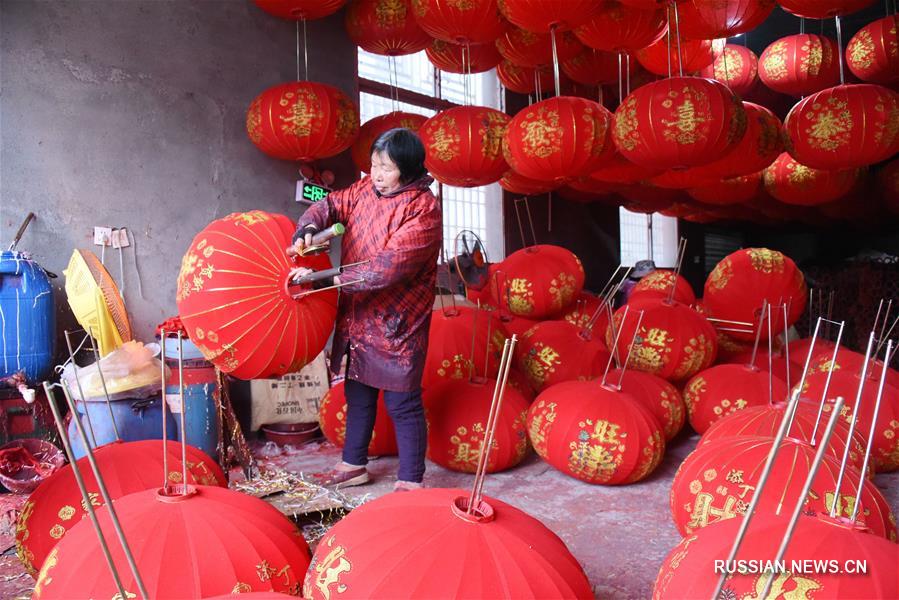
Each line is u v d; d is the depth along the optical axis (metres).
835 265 8.07
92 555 1.29
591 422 2.76
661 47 4.38
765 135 4.18
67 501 1.77
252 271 2.00
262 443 3.74
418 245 2.31
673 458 3.32
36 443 2.86
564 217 7.63
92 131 3.51
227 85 4.03
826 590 1.11
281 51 4.30
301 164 4.33
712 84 3.33
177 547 1.34
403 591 1.17
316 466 3.27
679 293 4.82
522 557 1.26
